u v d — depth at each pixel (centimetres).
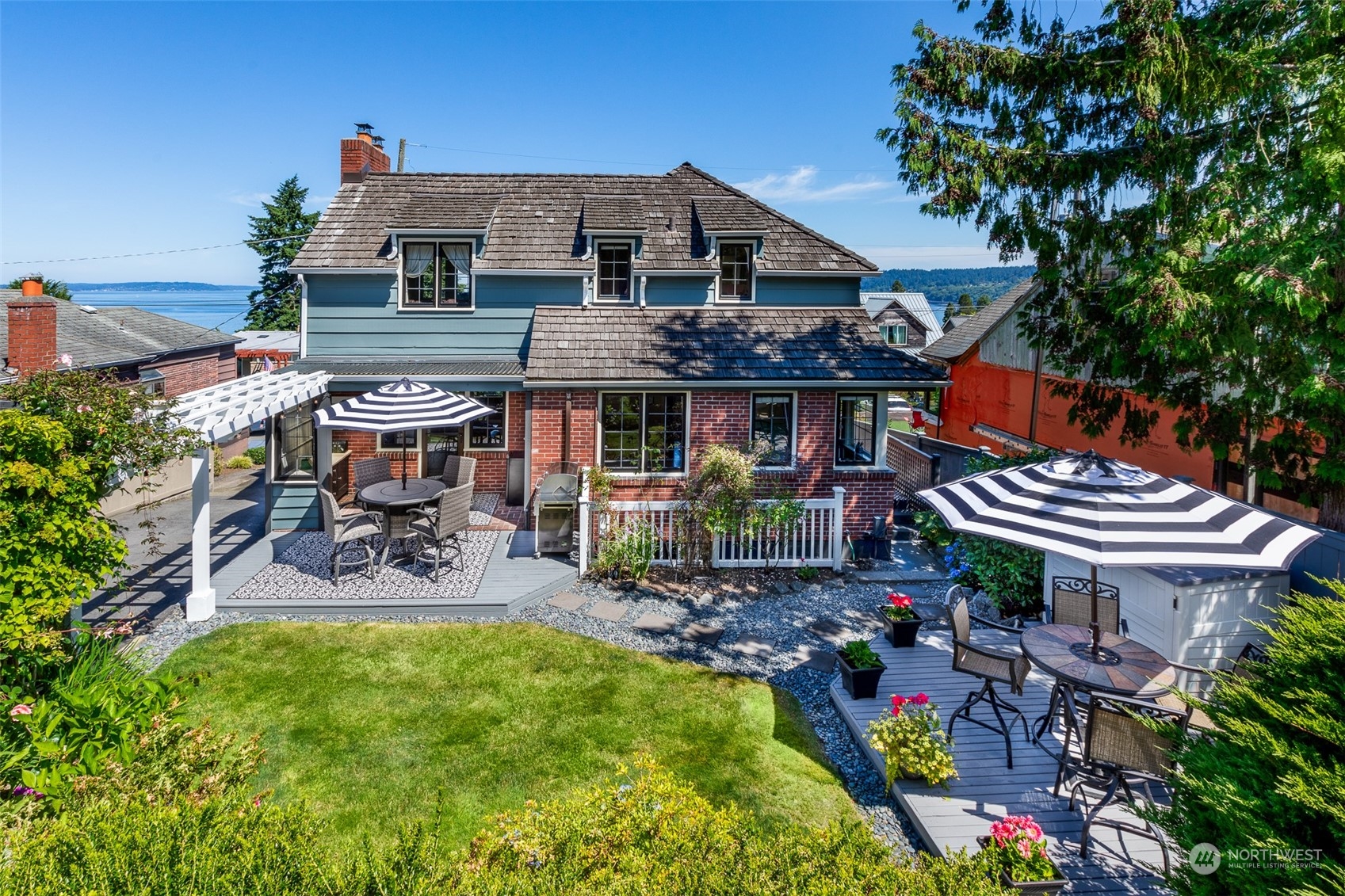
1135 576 726
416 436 1474
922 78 980
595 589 1060
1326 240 722
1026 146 1001
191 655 828
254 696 743
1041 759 614
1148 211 927
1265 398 862
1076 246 1001
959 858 353
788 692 779
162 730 502
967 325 2420
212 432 880
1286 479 925
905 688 747
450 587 1006
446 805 576
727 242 1493
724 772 627
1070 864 485
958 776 587
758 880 317
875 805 584
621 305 1459
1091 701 501
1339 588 382
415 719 705
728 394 1264
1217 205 846
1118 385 1212
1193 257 837
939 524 1198
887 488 1290
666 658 848
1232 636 668
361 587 1002
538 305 1454
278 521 1303
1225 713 375
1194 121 893
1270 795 320
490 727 691
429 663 823
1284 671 367
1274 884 306
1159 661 569
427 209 1480
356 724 693
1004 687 744
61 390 693
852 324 1424
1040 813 543
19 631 550
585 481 1152
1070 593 732
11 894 280
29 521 597
